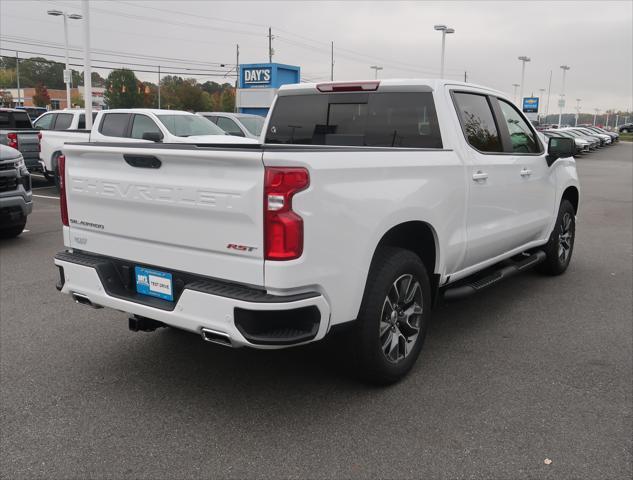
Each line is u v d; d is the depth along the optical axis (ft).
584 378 13.44
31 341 15.46
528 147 18.78
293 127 17.42
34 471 9.76
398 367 12.85
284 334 10.19
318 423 11.34
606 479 9.59
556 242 21.42
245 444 10.61
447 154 14.05
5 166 26.02
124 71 278.67
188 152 10.44
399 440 10.75
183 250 11.03
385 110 15.65
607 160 109.29
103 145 11.91
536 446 10.55
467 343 15.62
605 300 19.63
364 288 11.52
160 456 10.23
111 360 14.29
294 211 9.89
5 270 22.66
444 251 13.93
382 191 11.63
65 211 13.17
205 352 14.84
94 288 12.26
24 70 428.56
